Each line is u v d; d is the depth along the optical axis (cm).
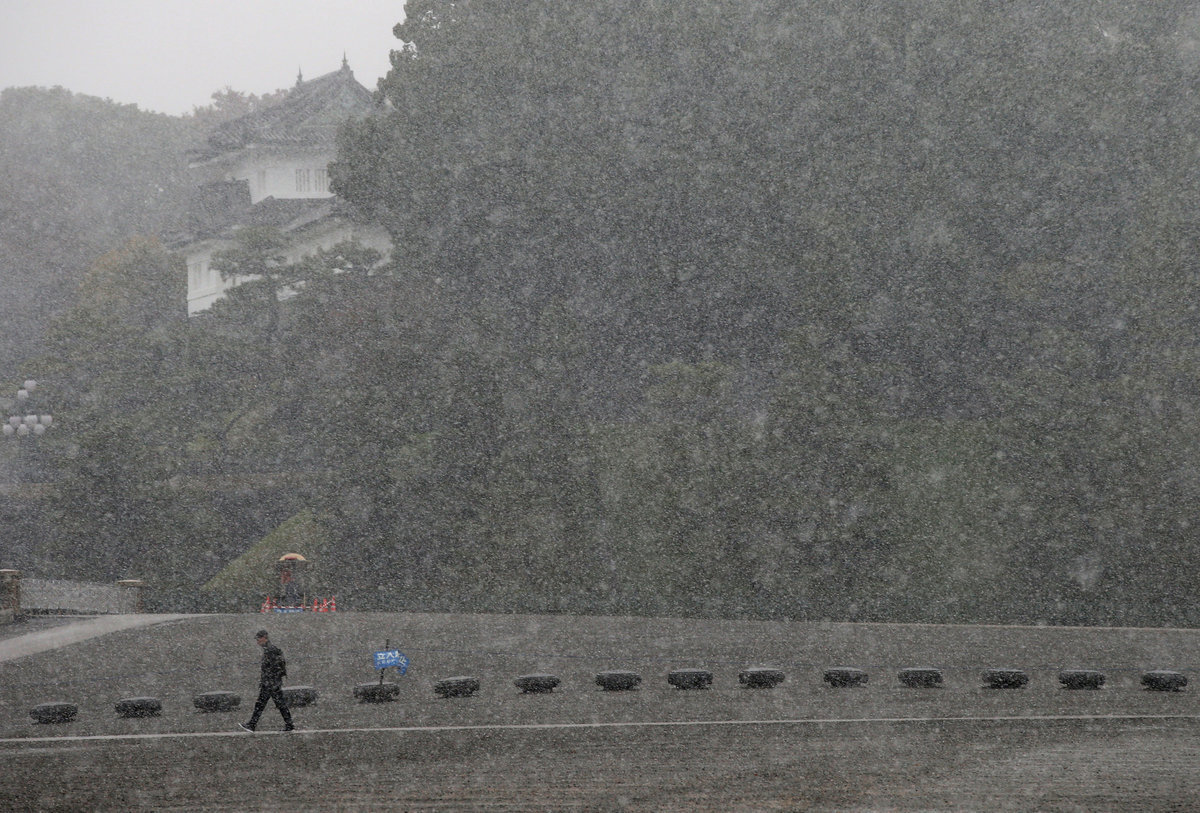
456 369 7025
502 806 1844
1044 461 5931
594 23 6975
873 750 2308
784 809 1809
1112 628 4775
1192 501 5778
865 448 6075
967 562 5781
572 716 2795
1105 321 6462
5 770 2219
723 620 5066
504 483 6656
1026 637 4397
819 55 6675
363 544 6962
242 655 3938
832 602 5209
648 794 1922
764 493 6069
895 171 6594
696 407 6719
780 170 6744
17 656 3928
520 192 6975
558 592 6203
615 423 7150
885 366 6625
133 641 4238
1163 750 2306
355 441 7119
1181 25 6781
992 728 2573
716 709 2881
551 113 7019
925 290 6712
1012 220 6738
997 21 6550
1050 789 1945
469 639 4309
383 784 2031
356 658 3869
